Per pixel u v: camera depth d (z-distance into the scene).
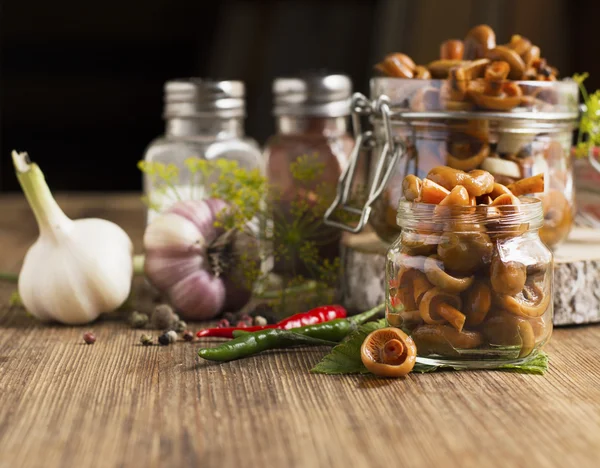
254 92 1.64
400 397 0.50
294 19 1.65
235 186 0.69
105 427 0.47
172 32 1.76
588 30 1.28
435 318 0.53
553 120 0.60
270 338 0.57
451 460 0.44
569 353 0.57
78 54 1.76
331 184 0.72
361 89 1.64
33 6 1.72
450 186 0.53
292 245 0.67
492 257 0.52
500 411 0.49
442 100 0.59
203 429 0.47
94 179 1.80
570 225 0.63
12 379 0.53
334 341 0.59
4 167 1.77
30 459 0.44
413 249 0.53
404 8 1.47
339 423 0.47
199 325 0.65
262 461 0.44
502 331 0.53
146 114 1.79
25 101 1.76
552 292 0.54
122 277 0.64
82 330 0.63
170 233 0.64
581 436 0.46
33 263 0.64
